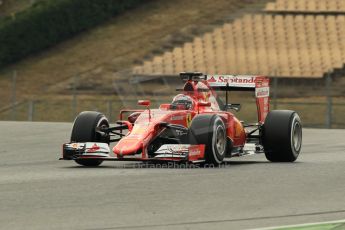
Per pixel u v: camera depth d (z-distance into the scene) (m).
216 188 31.08
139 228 22.61
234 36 140.38
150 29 147.75
